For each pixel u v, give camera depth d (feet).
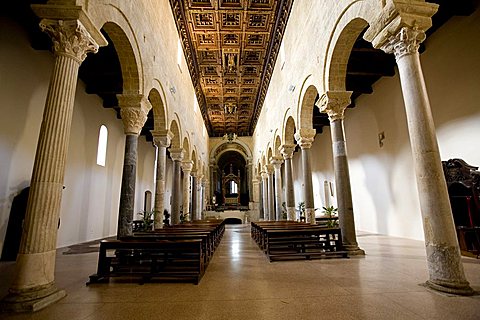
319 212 60.59
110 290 14.10
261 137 73.41
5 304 11.19
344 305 11.34
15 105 24.39
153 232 23.91
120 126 46.91
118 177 46.06
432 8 14.75
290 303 11.75
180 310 11.18
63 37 14.05
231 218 89.66
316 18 28.09
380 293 12.76
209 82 65.00
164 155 34.91
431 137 13.84
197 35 48.39
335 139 24.90
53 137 13.26
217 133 100.83
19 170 24.66
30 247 12.17
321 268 18.35
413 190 32.01
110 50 30.99
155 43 30.48
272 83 56.08
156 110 34.35
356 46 30.66
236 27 46.65
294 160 78.02
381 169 38.17
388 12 15.06
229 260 22.36
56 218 13.14
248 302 12.01
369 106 40.86
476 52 23.93
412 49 14.74
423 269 17.42
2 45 23.07
